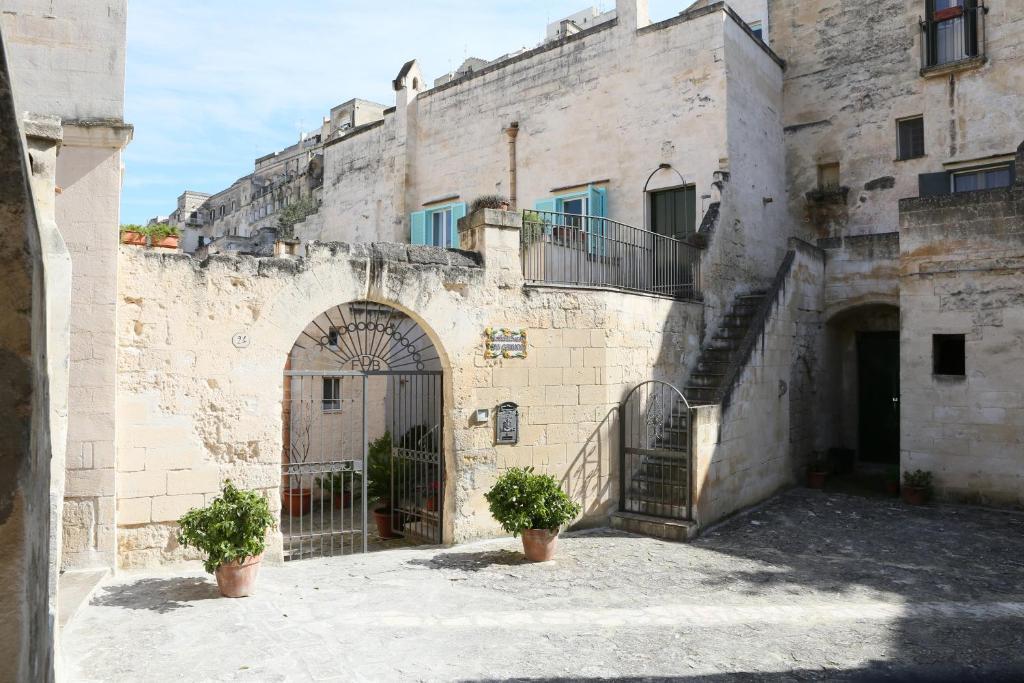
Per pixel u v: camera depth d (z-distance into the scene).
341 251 8.14
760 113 14.45
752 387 11.26
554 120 15.34
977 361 11.14
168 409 7.18
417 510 9.61
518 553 8.51
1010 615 6.60
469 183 16.88
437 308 8.66
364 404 8.62
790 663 5.43
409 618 6.20
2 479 1.79
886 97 14.40
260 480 7.66
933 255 11.59
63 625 5.54
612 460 10.13
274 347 7.76
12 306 1.82
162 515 7.14
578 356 9.81
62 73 6.97
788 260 12.67
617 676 5.09
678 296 12.10
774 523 10.13
